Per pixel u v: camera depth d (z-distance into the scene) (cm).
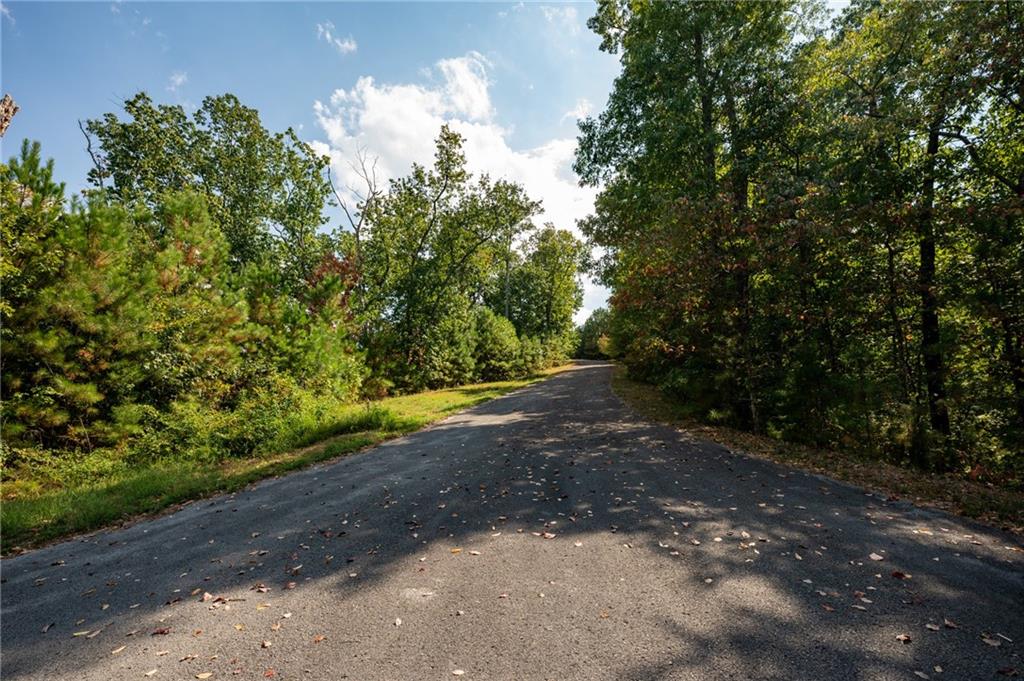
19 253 947
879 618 338
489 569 449
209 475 899
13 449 898
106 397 1099
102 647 347
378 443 1212
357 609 385
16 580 481
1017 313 785
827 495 646
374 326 2894
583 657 306
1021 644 301
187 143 2673
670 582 405
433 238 3325
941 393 938
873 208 881
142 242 1355
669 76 1309
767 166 1124
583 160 1669
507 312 4878
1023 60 750
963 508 571
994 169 916
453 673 295
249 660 321
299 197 2941
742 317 1119
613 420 1395
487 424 1445
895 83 1012
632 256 1616
